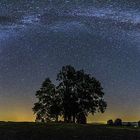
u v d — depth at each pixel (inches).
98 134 1417.3
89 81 3403.1
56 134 1398.9
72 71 3393.2
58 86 3380.9
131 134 1448.1
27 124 1685.5
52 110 3321.9
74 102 3344.0
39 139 1333.7
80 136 1376.7
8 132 1391.5
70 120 3326.8
